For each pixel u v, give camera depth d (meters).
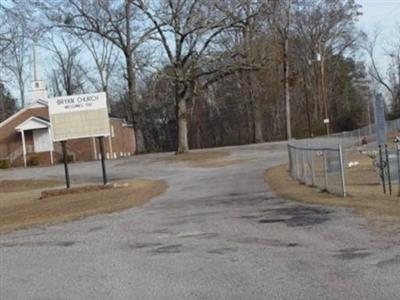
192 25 45.69
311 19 77.38
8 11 23.67
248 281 7.87
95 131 27.16
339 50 84.56
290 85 65.44
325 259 8.84
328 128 70.38
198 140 80.00
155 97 48.34
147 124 79.31
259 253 9.70
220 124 80.00
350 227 11.45
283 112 79.44
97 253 10.95
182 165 43.38
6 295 8.05
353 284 7.31
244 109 78.38
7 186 37.09
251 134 75.75
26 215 20.03
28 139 56.88
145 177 36.25
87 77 78.56
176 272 8.77
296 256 9.22
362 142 45.00
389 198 15.80
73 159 56.47
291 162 26.55
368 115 84.75
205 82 50.03
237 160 43.69
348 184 23.72
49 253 11.38
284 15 57.78
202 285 7.84
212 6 45.41
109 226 14.75
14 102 85.56
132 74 54.12
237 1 45.28
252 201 17.42
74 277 8.94
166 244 11.30
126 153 69.25
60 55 79.44
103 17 51.28
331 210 14.03
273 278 7.92
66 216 18.00
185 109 50.12
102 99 27.14
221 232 12.12
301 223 12.41
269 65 47.66
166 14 45.97
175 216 15.47
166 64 47.03
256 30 46.75
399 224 11.38
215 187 23.92
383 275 7.64
